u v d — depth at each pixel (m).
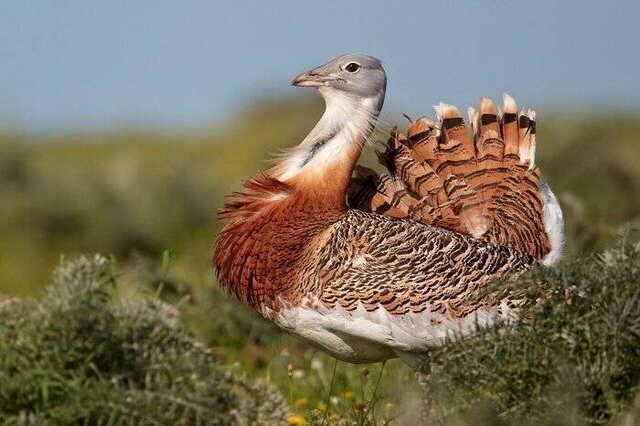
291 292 9.57
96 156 27.84
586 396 7.77
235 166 24.84
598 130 22.94
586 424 7.67
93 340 7.26
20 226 18.84
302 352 12.41
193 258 15.00
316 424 9.41
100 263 7.88
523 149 10.78
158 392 7.14
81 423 7.18
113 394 7.05
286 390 11.16
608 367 7.84
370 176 10.72
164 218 18.83
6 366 7.18
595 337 7.91
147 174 22.84
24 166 22.19
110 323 7.36
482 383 7.90
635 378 7.93
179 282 13.26
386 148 10.74
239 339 12.61
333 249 9.50
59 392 7.18
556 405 7.65
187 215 18.97
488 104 10.89
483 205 10.52
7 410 7.12
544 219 10.65
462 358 8.08
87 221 18.70
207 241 18.06
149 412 7.05
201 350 7.69
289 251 9.67
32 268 17.11
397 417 8.35
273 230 9.80
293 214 9.85
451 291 9.27
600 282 8.06
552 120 24.73
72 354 7.22
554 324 8.01
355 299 9.29
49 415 7.09
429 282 9.30
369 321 9.29
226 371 7.89
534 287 8.39
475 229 10.40
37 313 7.30
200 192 19.67
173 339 7.61
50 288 7.55
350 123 10.24
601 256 8.73
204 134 31.23
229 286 10.06
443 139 10.76
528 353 7.89
